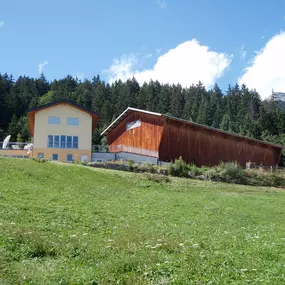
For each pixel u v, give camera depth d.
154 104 117.94
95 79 171.00
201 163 44.78
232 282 7.25
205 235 12.73
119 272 7.82
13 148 53.69
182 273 7.61
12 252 8.95
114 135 55.44
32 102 111.50
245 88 147.12
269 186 36.41
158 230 13.28
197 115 112.88
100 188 23.45
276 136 87.31
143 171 33.47
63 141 45.12
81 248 9.80
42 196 18.25
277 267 8.28
